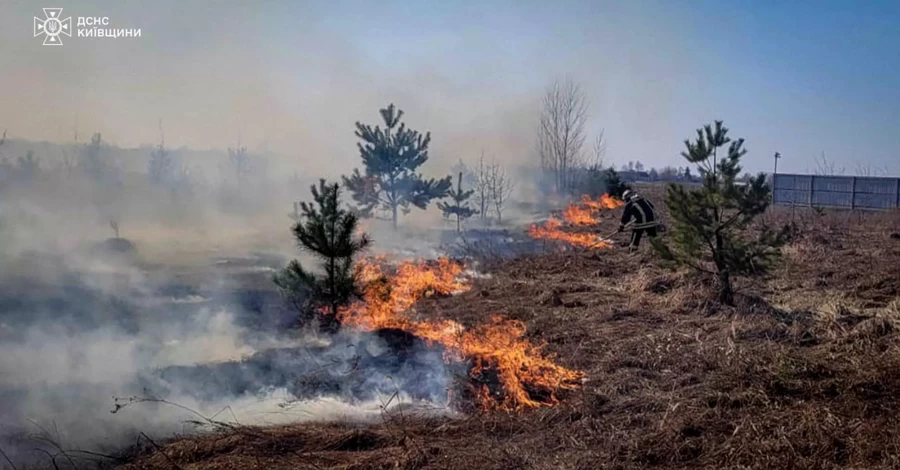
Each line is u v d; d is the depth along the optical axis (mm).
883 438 5410
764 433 5566
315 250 8273
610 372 7422
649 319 9727
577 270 14102
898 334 8195
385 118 19297
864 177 31578
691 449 5352
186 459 5125
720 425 5793
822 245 16938
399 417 6152
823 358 7625
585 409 6246
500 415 6203
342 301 8430
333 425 5938
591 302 10906
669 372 7320
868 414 6016
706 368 7340
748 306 10008
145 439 5484
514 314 10125
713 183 10164
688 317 9773
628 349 8156
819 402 6285
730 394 6453
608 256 15883
